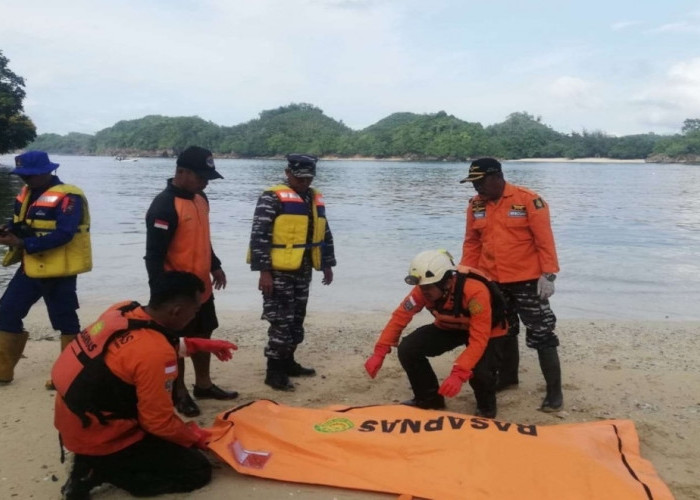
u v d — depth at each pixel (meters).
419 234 19.44
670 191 47.38
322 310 9.96
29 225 5.63
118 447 3.86
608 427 4.63
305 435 4.41
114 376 3.71
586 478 3.84
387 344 5.31
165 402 3.82
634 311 10.29
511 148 178.25
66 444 3.83
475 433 4.23
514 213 5.36
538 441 4.13
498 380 6.05
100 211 25.11
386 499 3.88
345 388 6.06
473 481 3.87
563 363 6.98
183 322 3.92
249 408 4.87
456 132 175.00
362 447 4.22
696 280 12.84
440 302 5.04
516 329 5.85
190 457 4.04
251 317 9.22
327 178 63.41
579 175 83.38
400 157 177.00
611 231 21.14
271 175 70.44
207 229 5.37
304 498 3.91
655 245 17.83
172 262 5.16
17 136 67.88
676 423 5.29
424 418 4.61
